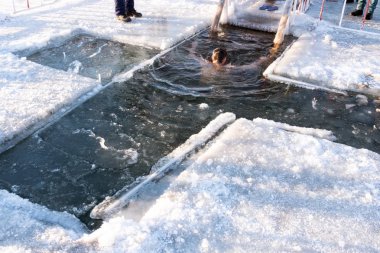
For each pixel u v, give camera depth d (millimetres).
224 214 2979
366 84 5035
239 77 5273
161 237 2750
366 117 4578
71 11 7082
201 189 3209
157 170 3570
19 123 4000
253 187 3264
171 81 5109
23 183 3469
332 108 4715
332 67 5438
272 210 3047
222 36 6504
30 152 3816
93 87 4820
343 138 4215
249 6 7445
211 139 3971
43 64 5395
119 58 5648
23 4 7430
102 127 4207
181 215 2943
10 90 4543
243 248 2709
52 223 2947
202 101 4730
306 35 6457
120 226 2801
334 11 7812
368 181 3430
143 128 4215
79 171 3617
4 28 6234
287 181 3357
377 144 4145
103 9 7242
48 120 4227
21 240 2727
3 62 5137
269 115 4539
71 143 3955
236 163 3531
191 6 7527
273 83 5152
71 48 5887
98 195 3361
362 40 6449
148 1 7781
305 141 3898
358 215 3055
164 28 6500
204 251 2668
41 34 6043
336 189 3309
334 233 2877
